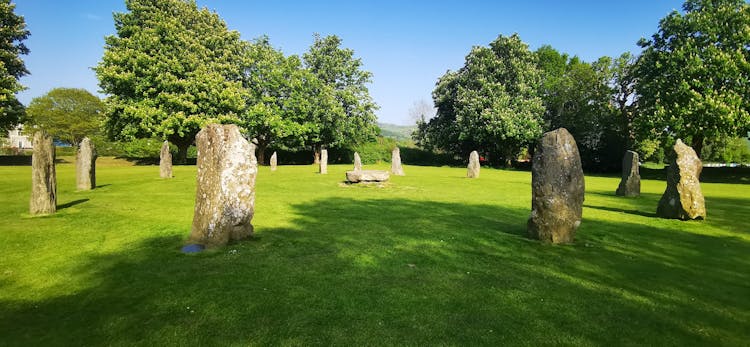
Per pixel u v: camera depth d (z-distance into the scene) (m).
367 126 48.41
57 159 43.25
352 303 5.46
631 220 12.01
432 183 23.06
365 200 15.32
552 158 8.90
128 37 37.81
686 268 7.37
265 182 21.80
